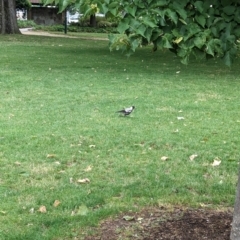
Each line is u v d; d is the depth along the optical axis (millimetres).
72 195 5727
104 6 3309
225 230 4848
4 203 5484
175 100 11820
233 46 3525
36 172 6543
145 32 3295
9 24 36688
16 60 19656
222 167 6906
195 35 3469
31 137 8164
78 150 7555
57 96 12031
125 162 7035
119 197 5742
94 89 13148
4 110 10289
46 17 58812
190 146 7898
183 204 5570
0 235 4703
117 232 4789
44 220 5031
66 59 20609
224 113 10445
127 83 14305
